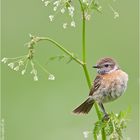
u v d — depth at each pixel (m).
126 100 17.47
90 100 12.09
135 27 21.36
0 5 21.28
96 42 21.20
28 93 19.38
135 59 20.67
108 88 12.23
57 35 21.25
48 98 19.17
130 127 14.96
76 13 21.36
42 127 18.17
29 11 21.42
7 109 19.05
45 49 20.48
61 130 17.19
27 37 21.09
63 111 18.50
